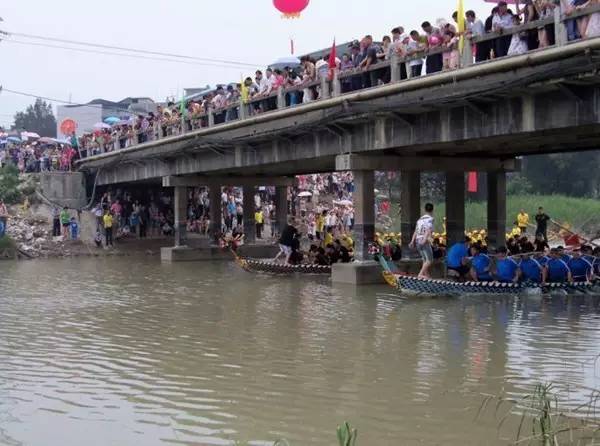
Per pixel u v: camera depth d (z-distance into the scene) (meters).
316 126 23.08
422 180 66.00
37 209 45.44
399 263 24.64
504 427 9.41
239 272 29.61
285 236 28.84
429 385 11.41
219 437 9.19
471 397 10.74
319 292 22.28
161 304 20.38
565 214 55.44
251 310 19.00
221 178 36.25
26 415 10.15
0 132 61.75
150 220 47.25
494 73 17.22
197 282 25.97
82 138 51.00
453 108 19.36
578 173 71.69
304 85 24.25
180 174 35.41
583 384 11.30
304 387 11.39
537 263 20.94
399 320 17.09
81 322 17.47
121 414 10.14
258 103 28.08
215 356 13.58
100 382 11.82
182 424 9.69
